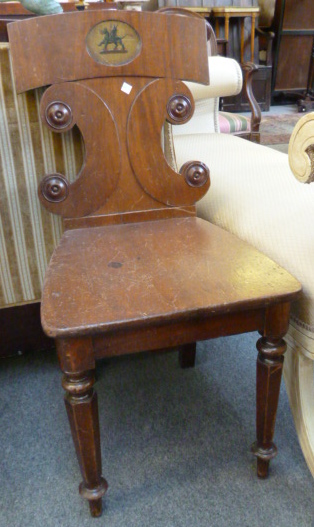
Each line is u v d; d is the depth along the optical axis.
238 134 2.21
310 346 0.78
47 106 0.91
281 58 4.94
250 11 4.18
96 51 0.92
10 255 1.06
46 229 1.06
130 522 0.83
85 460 0.77
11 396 1.14
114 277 0.75
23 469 0.94
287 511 0.85
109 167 0.97
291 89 5.15
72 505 0.87
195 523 0.83
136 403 1.12
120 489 0.90
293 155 0.66
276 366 0.79
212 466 0.95
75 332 0.63
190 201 1.04
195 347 1.21
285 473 0.93
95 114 0.94
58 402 1.12
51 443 1.00
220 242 0.88
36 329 1.20
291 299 0.71
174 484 0.91
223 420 1.07
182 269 0.77
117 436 1.02
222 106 4.58
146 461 0.96
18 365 1.26
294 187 1.01
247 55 4.45
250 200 1.00
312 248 0.80
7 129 0.94
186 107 1.00
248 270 0.76
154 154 0.99
